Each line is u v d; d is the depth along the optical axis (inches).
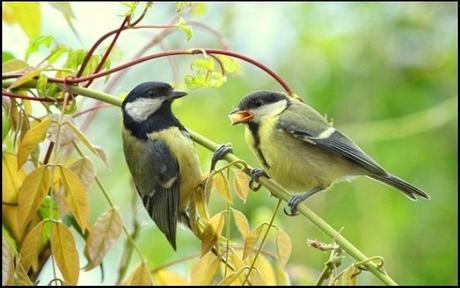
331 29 569.9
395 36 569.0
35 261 279.7
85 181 272.2
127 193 486.6
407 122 522.3
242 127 536.7
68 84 273.7
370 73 556.7
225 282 265.6
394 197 515.5
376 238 502.6
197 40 547.8
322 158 315.0
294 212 265.9
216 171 264.5
